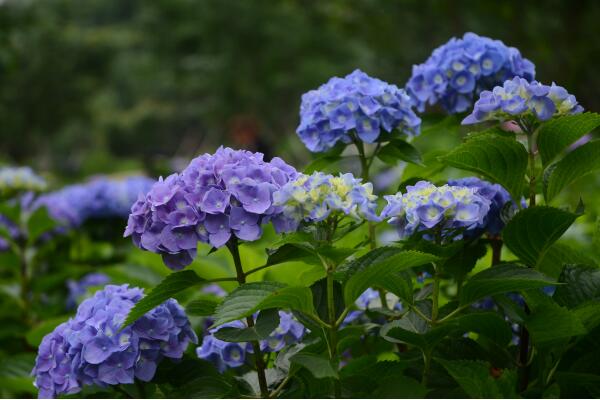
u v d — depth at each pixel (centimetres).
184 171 241
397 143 308
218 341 288
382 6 1644
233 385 250
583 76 1291
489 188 276
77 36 4409
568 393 242
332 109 295
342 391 237
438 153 323
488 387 219
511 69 312
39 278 558
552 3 1355
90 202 671
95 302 265
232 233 234
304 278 288
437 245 233
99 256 660
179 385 264
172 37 3784
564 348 244
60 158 5725
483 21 1495
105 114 5953
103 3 7625
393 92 299
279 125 3809
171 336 259
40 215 547
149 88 5253
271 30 3581
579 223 635
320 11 1770
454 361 221
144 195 244
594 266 273
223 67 3678
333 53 3638
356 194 221
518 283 226
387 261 216
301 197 218
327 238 227
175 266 237
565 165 253
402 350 305
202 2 3662
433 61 326
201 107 4122
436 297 241
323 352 247
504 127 281
